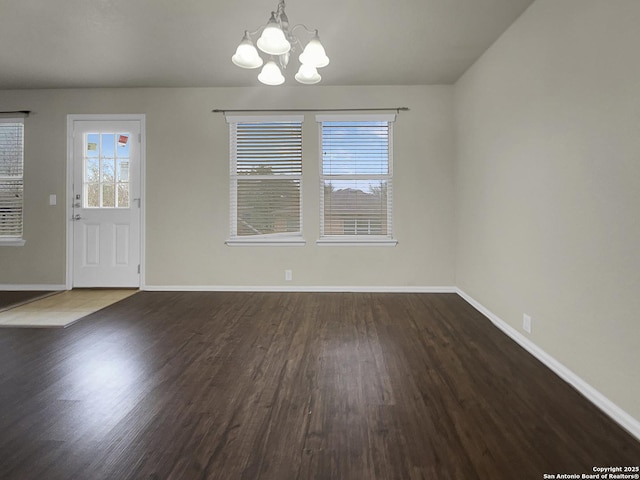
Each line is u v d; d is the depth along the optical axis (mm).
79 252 4676
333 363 2443
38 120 4629
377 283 4582
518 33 2838
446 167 4504
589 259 2008
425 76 4203
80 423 1749
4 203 4691
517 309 2852
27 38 3285
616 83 1804
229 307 3855
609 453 1532
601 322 1910
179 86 4523
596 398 1923
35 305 3920
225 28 3080
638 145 1677
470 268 3961
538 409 1880
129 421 1767
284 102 4547
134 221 4648
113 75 4168
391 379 2215
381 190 4594
